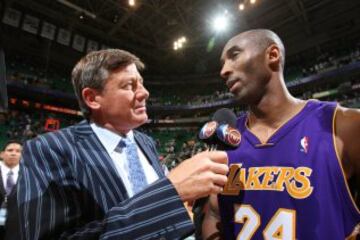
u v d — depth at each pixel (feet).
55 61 67.05
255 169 3.68
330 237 3.06
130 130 4.92
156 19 61.98
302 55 63.10
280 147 3.64
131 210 2.98
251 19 57.62
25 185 3.29
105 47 70.33
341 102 53.52
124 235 2.83
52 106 67.92
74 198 3.42
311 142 3.49
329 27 56.08
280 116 3.90
